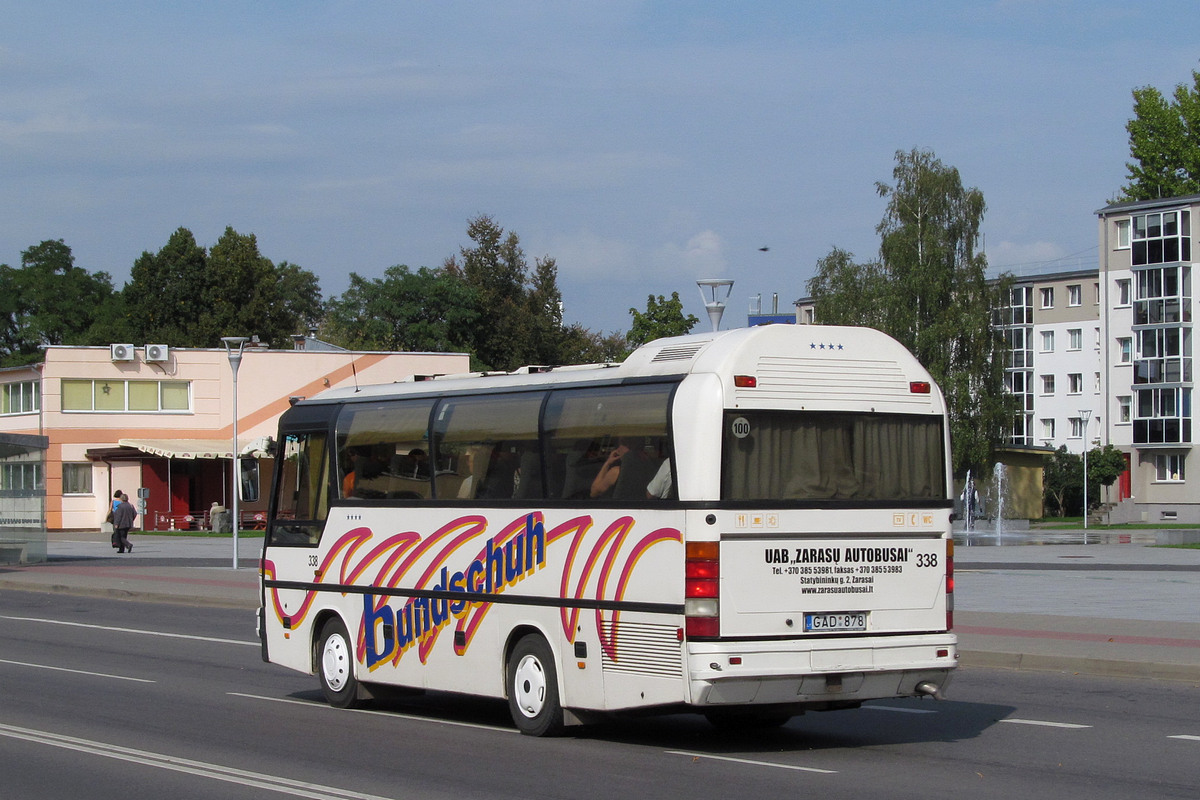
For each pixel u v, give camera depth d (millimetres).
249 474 15234
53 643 20531
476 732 12203
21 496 39375
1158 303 77812
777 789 9367
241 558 41562
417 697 14922
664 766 10344
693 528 10391
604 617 11086
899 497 11156
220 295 85875
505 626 12078
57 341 105688
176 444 62781
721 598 10352
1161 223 77750
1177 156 79938
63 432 62938
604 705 11078
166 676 16547
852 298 68125
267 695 14891
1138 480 79062
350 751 11094
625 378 11242
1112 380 80875
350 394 14383
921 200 67562
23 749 11172
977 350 66562
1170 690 14742
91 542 52625
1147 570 33594
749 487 10531
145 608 27188
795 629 10602
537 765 10391
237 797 9180
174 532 59406
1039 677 15984
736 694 10320
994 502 71812
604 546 11141
